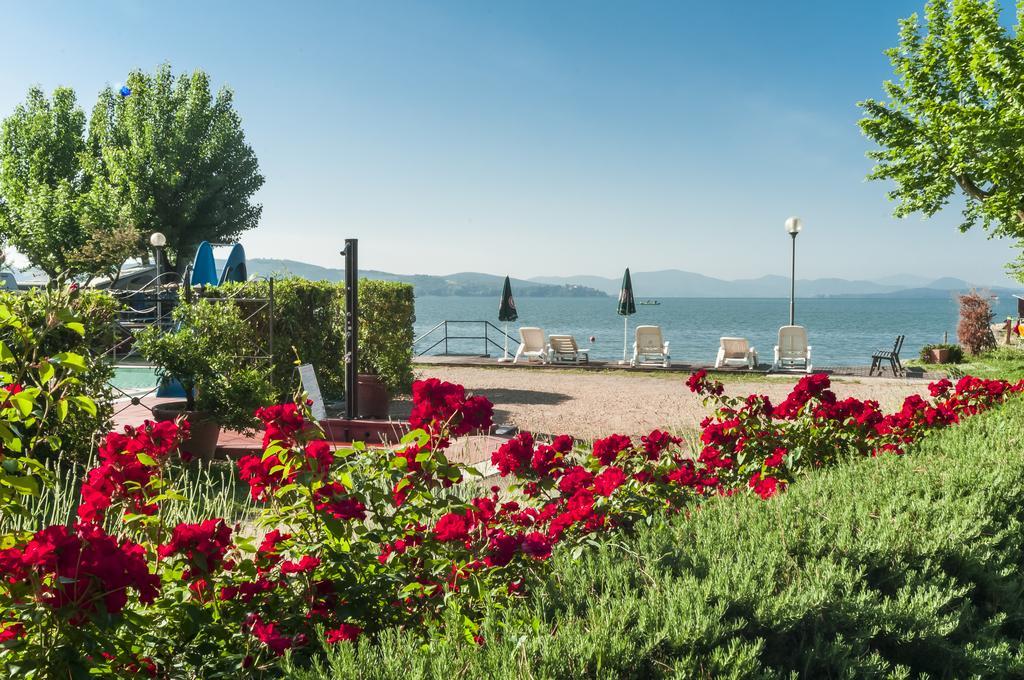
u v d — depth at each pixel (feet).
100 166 126.72
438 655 6.06
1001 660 7.96
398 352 41.73
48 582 5.91
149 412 34.19
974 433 15.38
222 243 131.23
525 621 6.75
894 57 65.05
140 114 127.03
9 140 130.72
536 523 11.15
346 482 8.87
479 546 9.14
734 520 9.82
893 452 14.64
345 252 29.27
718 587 7.18
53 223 100.94
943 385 20.22
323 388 37.96
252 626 7.25
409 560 8.93
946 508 10.41
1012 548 10.36
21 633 6.04
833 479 12.28
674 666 6.10
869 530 9.28
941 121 61.26
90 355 20.21
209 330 27.61
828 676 7.09
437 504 9.67
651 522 10.82
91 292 20.38
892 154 65.77
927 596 8.21
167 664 6.95
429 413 9.81
